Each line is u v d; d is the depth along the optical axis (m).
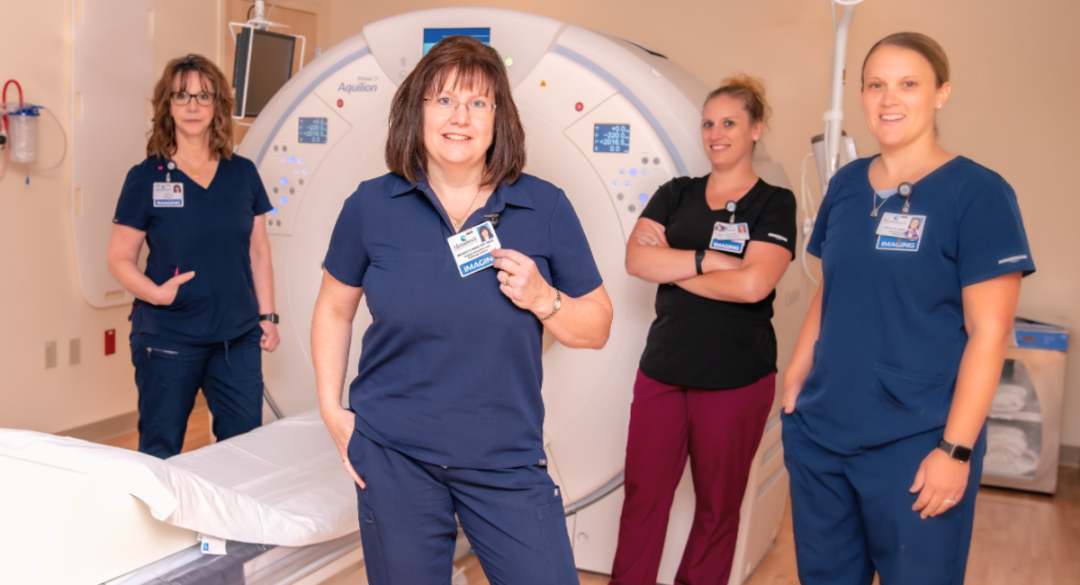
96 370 3.66
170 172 2.39
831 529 1.66
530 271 1.27
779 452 2.67
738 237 2.06
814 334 1.76
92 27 3.46
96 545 1.45
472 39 1.36
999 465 3.51
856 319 1.56
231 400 2.53
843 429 1.58
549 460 2.53
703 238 2.11
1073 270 3.65
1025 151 3.66
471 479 1.36
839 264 1.60
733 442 2.09
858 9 3.84
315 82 2.73
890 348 1.52
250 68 3.11
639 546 2.21
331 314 1.47
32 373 3.37
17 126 3.15
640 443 2.16
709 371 2.05
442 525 1.42
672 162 2.34
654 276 2.09
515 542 1.36
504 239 1.35
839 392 1.58
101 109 3.54
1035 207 3.68
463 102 1.32
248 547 1.68
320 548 1.85
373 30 2.62
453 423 1.34
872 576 1.70
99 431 3.70
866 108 1.56
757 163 2.49
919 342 1.50
